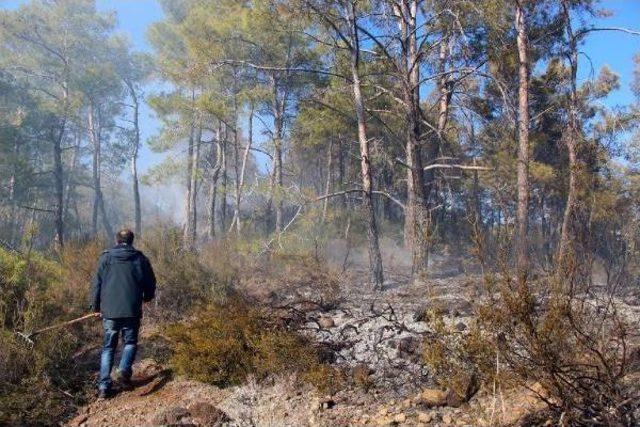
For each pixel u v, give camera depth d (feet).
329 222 54.85
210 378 19.29
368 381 17.67
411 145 47.19
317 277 31.09
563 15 53.62
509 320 13.50
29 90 106.63
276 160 74.23
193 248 32.96
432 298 17.15
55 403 18.07
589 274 15.31
